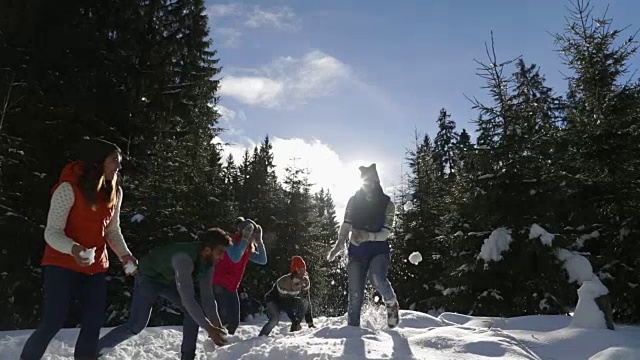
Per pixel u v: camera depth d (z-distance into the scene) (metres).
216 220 19.81
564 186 11.66
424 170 28.20
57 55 15.85
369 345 4.03
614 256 11.11
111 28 17.47
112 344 4.38
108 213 3.69
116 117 16.67
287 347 4.02
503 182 11.59
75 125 15.54
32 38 16.16
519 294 11.43
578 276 10.26
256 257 6.89
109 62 16.70
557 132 12.59
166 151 18.92
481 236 12.06
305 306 7.28
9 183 14.64
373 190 5.54
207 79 21.56
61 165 15.36
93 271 3.63
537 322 6.53
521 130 12.25
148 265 4.39
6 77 14.41
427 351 4.04
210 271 4.42
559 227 11.62
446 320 6.84
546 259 10.76
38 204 14.91
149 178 17.36
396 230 24.38
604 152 11.69
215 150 26.47
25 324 14.70
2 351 5.08
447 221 13.77
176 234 16.39
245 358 4.02
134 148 17.36
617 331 5.82
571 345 5.07
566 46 13.29
